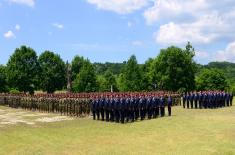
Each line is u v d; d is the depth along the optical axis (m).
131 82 102.62
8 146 24.33
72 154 21.58
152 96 40.19
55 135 28.58
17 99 58.12
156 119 36.97
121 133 28.88
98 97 39.72
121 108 35.53
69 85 74.50
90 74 104.44
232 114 41.19
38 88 105.25
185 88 98.00
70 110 43.84
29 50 102.31
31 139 26.94
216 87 106.44
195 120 35.12
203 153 20.81
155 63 100.56
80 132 29.89
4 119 41.03
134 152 21.66
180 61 98.19
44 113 47.69
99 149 22.80
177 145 23.28
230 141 24.12
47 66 106.12
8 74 100.38
